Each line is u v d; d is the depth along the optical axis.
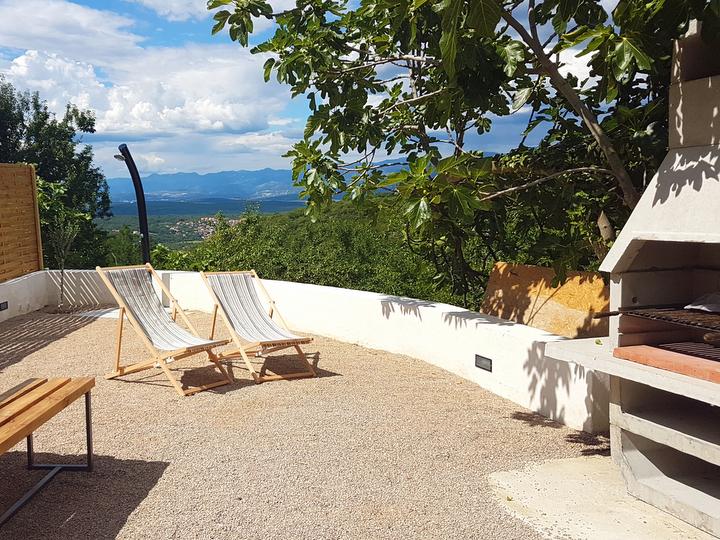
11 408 3.37
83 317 9.45
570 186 5.51
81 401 5.43
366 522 3.29
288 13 6.02
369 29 6.01
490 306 6.79
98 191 24.70
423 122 6.75
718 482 3.61
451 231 6.40
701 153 3.26
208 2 5.50
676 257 3.81
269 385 5.95
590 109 5.62
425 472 3.93
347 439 4.48
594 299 5.56
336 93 6.11
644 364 3.40
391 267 9.06
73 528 3.22
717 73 3.56
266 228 11.71
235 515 3.36
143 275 6.76
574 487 3.74
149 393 5.68
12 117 24.03
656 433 3.45
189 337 6.32
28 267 10.39
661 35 3.92
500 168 5.72
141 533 3.17
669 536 3.17
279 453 4.22
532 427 4.80
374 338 7.48
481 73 4.60
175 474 3.89
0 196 9.49
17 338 8.05
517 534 3.18
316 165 6.30
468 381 6.03
